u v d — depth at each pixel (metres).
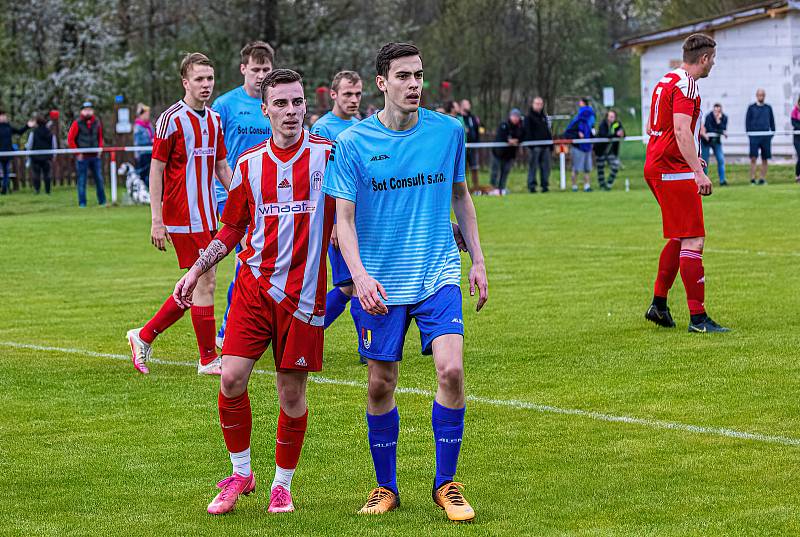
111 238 40.25
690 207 20.67
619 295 25.39
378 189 11.48
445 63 96.31
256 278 11.73
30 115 79.81
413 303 11.48
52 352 20.50
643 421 14.91
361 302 11.20
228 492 11.65
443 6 97.12
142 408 16.23
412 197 11.52
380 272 11.56
